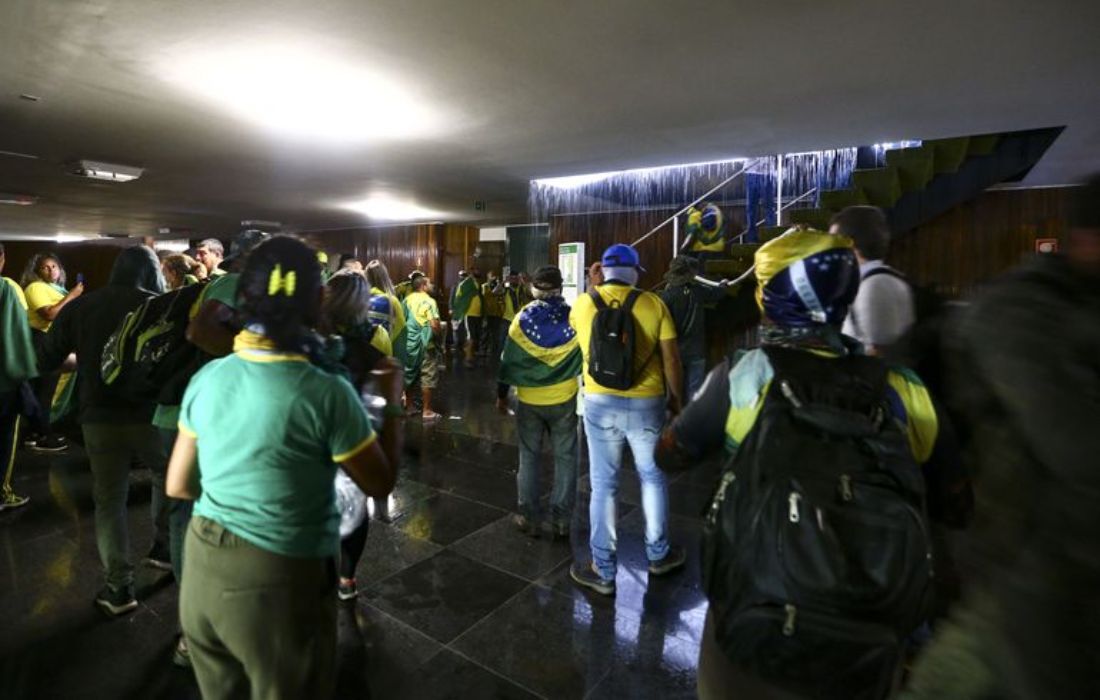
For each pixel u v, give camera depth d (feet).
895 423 3.46
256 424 3.95
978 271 23.57
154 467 8.48
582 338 8.89
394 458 4.91
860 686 3.14
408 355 16.62
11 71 11.80
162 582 8.91
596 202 27.61
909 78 11.76
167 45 10.47
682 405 8.70
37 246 60.54
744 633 3.32
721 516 3.59
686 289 14.57
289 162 20.71
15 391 11.04
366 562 9.76
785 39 10.01
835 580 3.04
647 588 9.03
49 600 8.39
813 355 3.77
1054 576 2.78
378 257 44.11
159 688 6.71
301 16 9.33
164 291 8.63
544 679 7.02
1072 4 8.61
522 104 13.76
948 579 7.27
